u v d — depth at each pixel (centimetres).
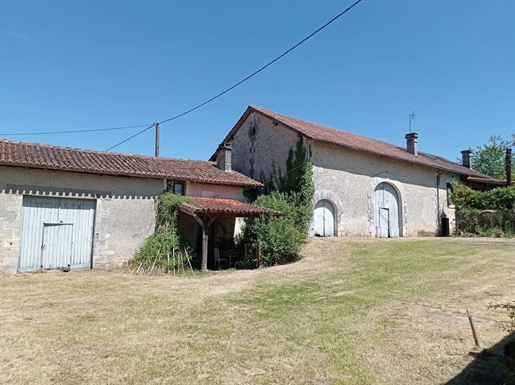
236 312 588
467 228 1855
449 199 2075
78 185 1026
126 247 1084
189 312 589
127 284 835
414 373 367
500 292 652
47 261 982
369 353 416
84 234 1040
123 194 1096
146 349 430
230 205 1198
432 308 580
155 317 561
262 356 410
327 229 1499
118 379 355
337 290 726
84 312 589
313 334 478
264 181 1641
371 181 1670
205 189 1315
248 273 982
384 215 1722
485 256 1016
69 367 381
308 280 836
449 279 768
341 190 1547
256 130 1728
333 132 1788
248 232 1260
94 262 1036
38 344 443
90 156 1159
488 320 511
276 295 704
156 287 800
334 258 1105
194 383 348
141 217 1117
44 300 670
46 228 986
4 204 922
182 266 1084
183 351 425
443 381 349
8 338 462
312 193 1435
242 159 1797
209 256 1288
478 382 345
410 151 2092
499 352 403
